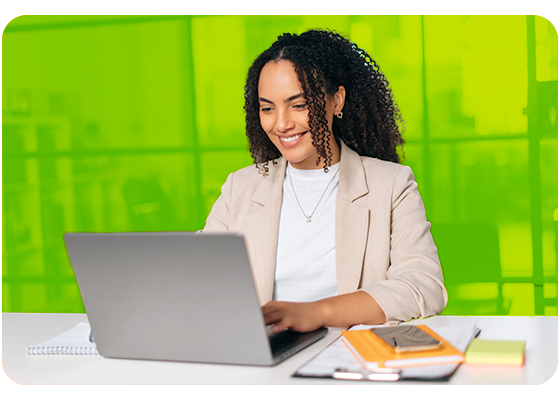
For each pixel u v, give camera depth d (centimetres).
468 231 347
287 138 141
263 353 82
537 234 339
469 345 84
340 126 157
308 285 145
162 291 84
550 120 331
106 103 372
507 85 336
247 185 159
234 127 365
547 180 335
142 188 374
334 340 96
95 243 86
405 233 133
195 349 86
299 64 135
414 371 75
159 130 371
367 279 137
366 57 164
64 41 371
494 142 340
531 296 343
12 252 386
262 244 148
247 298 79
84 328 111
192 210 372
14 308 388
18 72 376
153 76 369
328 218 146
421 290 114
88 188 379
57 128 378
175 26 364
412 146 348
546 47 329
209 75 364
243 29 360
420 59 344
